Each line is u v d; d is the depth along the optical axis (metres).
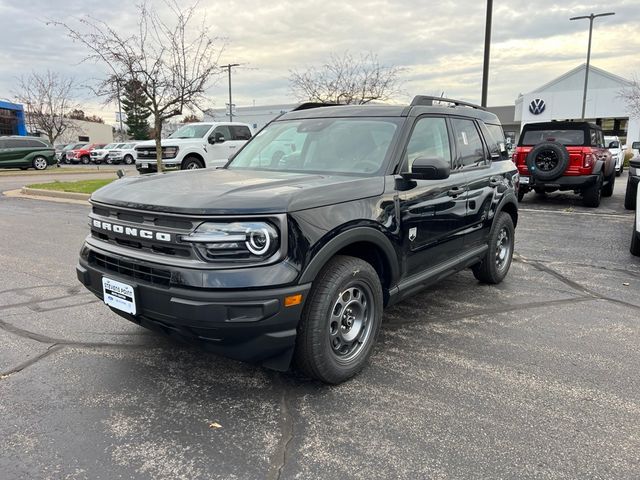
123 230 3.10
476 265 5.38
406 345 3.97
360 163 3.79
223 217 2.75
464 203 4.50
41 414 2.98
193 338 2.95
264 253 2.78
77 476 2.45
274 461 2.57
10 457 2.58
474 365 3.62
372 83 21.16
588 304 4.94
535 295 5.22
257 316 2.76
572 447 2.68
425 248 3.99
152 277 2.94
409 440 2.74
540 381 3.39
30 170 27.38
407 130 3.90
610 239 7.95
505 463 2.55
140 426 2.87
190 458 2.59
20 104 37.41
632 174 10.72
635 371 3.53
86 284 3.44
